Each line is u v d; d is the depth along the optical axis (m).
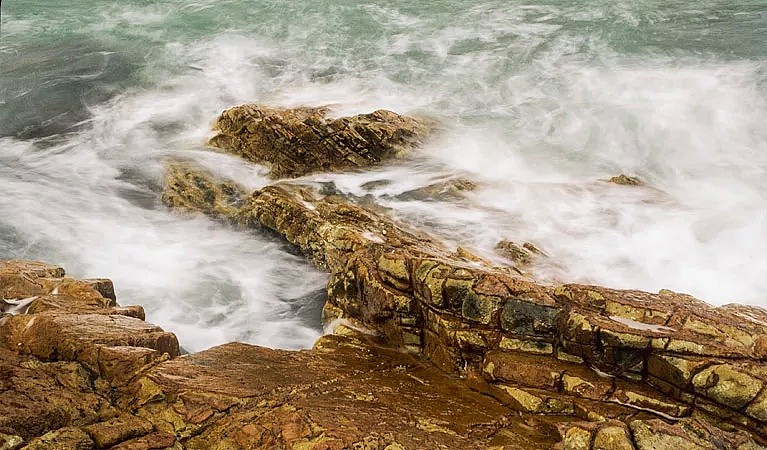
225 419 7.11
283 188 14.02
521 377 8.13
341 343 9.84
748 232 12.13
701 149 15.12
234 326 11.46
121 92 20.58
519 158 15.43
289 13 26.89
